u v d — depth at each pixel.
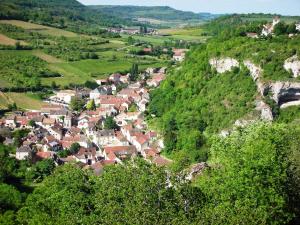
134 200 45.97
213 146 64.06
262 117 127.31
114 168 54.12
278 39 146.12
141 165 52.66
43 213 57.56
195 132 129.62
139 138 153.12
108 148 147.00
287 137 64.38
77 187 60.69
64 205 57.12
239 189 48.06
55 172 75.81
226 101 138.75
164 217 42.53
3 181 114.50
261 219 42.84
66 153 150.00
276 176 48.00
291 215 49.28
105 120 185.12
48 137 161.25
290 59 133.38
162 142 143.25
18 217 65.25
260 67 137.12
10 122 181.50
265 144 50.69
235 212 43.94
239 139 62.47
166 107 165.62
